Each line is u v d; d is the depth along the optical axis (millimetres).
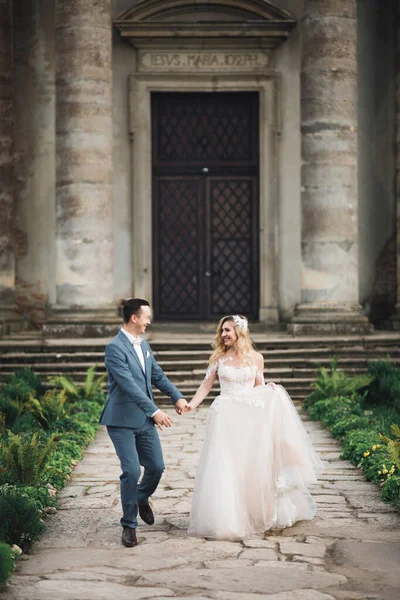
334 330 17281
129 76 19641
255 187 20141
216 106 20141
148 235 19844
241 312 20344
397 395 13438
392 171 20047
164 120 20141
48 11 19609
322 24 17562
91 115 17578
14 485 8273
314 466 7828
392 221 20062
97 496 8531
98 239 17609
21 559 6551
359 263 20016
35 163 19734
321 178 17578
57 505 8148
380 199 20016
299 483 7598
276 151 19812
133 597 5707
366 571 6219
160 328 20016
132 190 19766
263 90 19734
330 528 7379
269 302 19891
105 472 9625
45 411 12008
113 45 19688
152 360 7504
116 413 7133
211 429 7449
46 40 19641
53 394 12797
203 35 19422
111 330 17328
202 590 5840
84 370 15727
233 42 19609
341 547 6785
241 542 7008
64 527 7449
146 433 7250
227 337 7781
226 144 20156
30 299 19828
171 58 19656
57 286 17812
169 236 20281
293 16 19719
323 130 17562
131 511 6949
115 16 19625
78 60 17547
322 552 6707
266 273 19875
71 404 12672
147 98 19703
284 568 6305
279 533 7258
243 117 20141
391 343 16719
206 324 20062
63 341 16719
